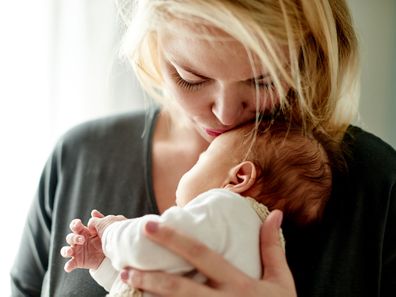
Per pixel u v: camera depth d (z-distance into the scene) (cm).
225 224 79
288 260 95
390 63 164
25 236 120
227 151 92
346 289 93
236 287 72
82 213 108
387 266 97
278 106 92
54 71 159
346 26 90
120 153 112
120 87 166
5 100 154
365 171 98
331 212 98
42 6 154
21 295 115
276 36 76
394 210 96
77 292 100
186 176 95
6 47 152
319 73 90
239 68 77
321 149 94
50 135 160
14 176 157
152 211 104
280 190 90
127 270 77
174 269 76
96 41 162
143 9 84
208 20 73
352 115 101
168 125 115
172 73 88
